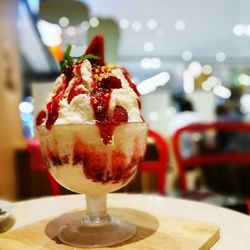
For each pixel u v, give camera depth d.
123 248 0.70
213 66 8.23
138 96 0.86
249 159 2.12
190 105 5.50
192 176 3.83
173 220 0.87
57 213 0.99
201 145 4.04
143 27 5.67
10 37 3.21
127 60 7.67
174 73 8.48
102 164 0.70
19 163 2.88
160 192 1.82
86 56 0.81
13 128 3.13
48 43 3.49
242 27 5.82
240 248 0.73
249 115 7.25
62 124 0.68
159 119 6.18
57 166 0.73
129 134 0.70
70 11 3.38
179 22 5.51
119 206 1.04
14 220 0.94
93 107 0.70
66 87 0.80
